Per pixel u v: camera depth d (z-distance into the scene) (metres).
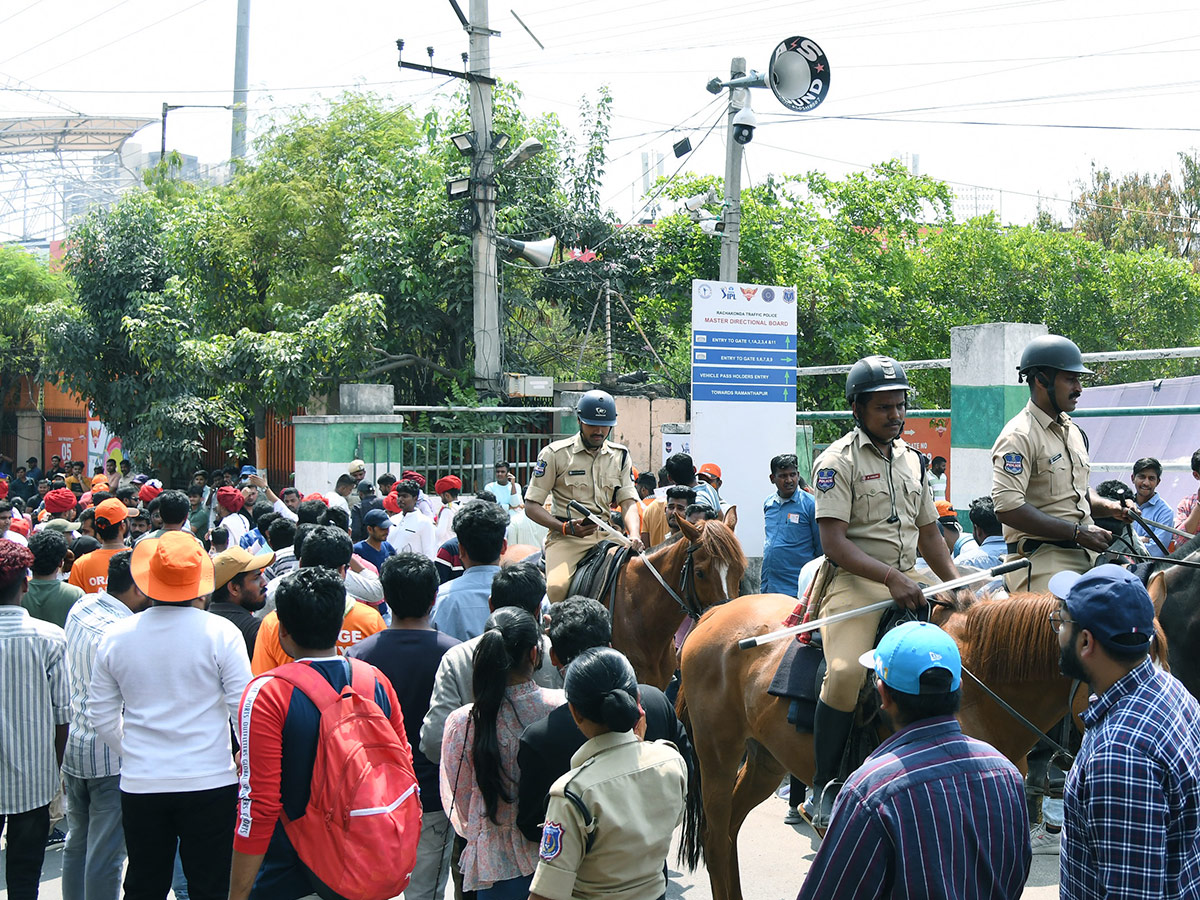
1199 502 6.80
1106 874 2.54
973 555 6.82
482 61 15.95
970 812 2.56
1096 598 2.71
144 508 10.45
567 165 21.22
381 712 3.68
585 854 3.08
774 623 5.14
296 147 19.80
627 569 6.97
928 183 22.00
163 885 4.48
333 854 3.46
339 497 11.99
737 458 11.21
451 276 17.48
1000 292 21.83
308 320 18.11
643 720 3.43
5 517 8.69
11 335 30.14
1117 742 2.59
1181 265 22.53
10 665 4.83
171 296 20.72
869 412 4.63
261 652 5.04
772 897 5.70
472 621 5.16
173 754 4.34
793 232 21.17
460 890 4.25
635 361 20.89
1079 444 5.15
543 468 7.58
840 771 4.44
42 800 4.92
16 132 56.12
